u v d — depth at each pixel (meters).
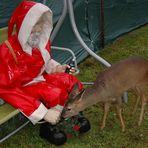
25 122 4.73
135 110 5.07
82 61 6.45
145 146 4.54
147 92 5.46
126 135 4.70
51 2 5.81
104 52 6.88
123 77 4.51
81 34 6.57
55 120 4.25
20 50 4.25
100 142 4.60
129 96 5.45
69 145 4.54
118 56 6.73
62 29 6.06
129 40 7.38
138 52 6.88
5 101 4.23
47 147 4.52
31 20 4.15
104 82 4.47
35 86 4.36
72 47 6.30
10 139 4.64
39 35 4.36
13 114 4.11
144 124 4.89
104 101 4.57
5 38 4.79
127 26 7.68
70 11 5.20
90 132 4.74
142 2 7.93
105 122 4.84
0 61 4.20
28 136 4.69
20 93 4.18
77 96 4.37
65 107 4.36
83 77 5.98
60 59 6.09
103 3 6.89
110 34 7.24
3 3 5.20
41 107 4.20
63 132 4.50
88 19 6.66
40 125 4.64
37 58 4.35
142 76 4.65
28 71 4.30
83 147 4.52
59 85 4.50
